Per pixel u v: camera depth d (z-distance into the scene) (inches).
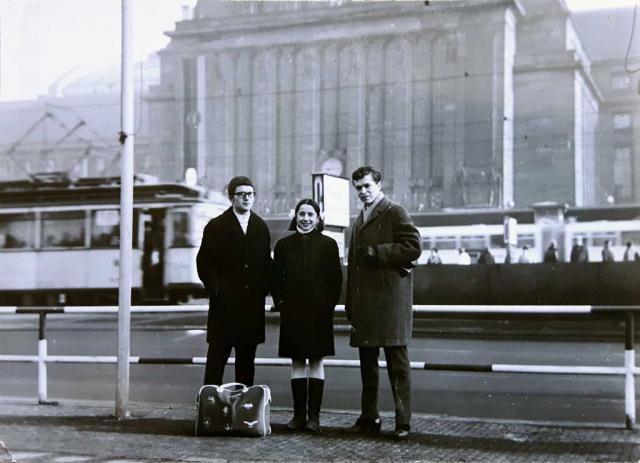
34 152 2726.4
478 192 2235.5
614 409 315.9
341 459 212.8
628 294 818.2
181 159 2559.1
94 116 2694.4
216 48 2561.5
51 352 553.0
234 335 260.8
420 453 220.1
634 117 2527.1
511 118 2298.2
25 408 303.3
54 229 1078.4
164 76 2593.5
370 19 2438.5
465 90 2309.3
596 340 642.8
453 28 2341.3
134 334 695.1
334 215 547.8
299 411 256.8
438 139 2347.4
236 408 245.4
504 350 555.8
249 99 2541.8
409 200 2337.6
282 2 2524.6
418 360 489.1
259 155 2519.7
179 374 430.6
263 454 219.3
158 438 242.8
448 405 327.6
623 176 2527.1
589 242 1390.3
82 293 1061.8
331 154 2460.6
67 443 234.2
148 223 1051.9
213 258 264.7
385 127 2417.6
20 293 1082.7
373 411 253.8
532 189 2274.9
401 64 2409.0
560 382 398.0
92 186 1096.8
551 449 224.5
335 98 2481.5
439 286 871.1
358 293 249.4
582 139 2346.2
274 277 262.2
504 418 296.2
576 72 2261.3
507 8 2272.4
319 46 2492.6
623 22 2573.8
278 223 1819.6
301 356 253.8
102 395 362.3
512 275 850.8
